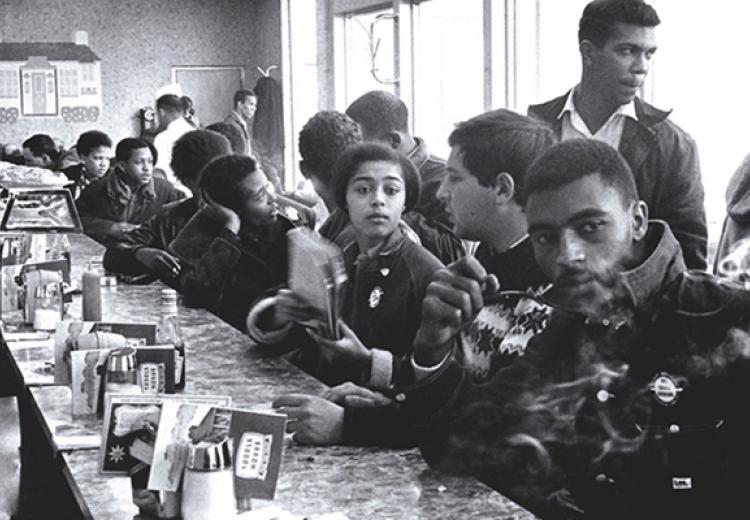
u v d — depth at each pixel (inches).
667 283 68.2
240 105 326.0
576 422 71.1
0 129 409.7
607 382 69.7
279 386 100.5
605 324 69.8
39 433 140.9
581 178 70.7
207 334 126.5
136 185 223.9
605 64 92.2
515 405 73.6
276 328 113.6
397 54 225.0
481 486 72.6
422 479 74.1
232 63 415.2
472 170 82.4
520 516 66.9
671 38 92.4
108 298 157.1
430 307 75.7
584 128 94.3
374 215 96.5
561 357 71.9
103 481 74.1
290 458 79.4
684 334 66.9
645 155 89.0
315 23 312.0
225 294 135.5
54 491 138.6
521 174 80.4
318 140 116.0
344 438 81.9
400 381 85.0
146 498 66.4
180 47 414.0
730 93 92.0
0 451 159.5
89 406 91.4
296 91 335.0
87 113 413.4
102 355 91.4
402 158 98.9
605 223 70.5
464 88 175.0
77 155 301.9
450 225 108.4
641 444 68.3
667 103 91.4
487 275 76.8
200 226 140.9
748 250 81.8
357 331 100.0
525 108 129.6
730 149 90.6
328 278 102.8
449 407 75.5
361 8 255.1
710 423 66.7
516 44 138.6
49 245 168.1
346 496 71.1
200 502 62.6
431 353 76.2
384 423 80.7
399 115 121.6
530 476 72.9
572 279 71.3
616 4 90.7
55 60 409.4
